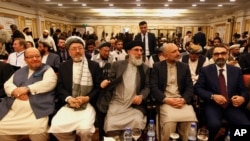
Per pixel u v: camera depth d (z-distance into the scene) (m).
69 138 2.01
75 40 2.29
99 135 2.13
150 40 4.14
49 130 1.92
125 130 1.95
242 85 2.28
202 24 17.33
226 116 2.17
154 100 2.38
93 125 2.03
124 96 2.30
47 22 12.52
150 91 2.36
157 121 2.24
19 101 2.06
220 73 2.30
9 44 5.54
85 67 2.28
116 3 9.85
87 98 2.17
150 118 2.37
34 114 2.02
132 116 2.12
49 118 2.11
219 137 2.15
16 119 1.99
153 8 11.56
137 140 2.01
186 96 2.27
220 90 2.26
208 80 2.33
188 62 3.17
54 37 7.91
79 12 13.98
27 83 2.20
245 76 2.56
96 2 9.56
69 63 2.31
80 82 2.24
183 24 17.33
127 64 2.41
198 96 2.39
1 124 1.94
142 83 2.37
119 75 2.33
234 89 2.26
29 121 1.97
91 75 2.30
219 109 2.22
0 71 2.46
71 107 2.17
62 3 9.84
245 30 11.12
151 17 16.66
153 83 2.35
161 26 17.39
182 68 2.38
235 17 12.27
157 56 3.46
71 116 2.04
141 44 2.39
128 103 2.27
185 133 2.12
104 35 15.58
